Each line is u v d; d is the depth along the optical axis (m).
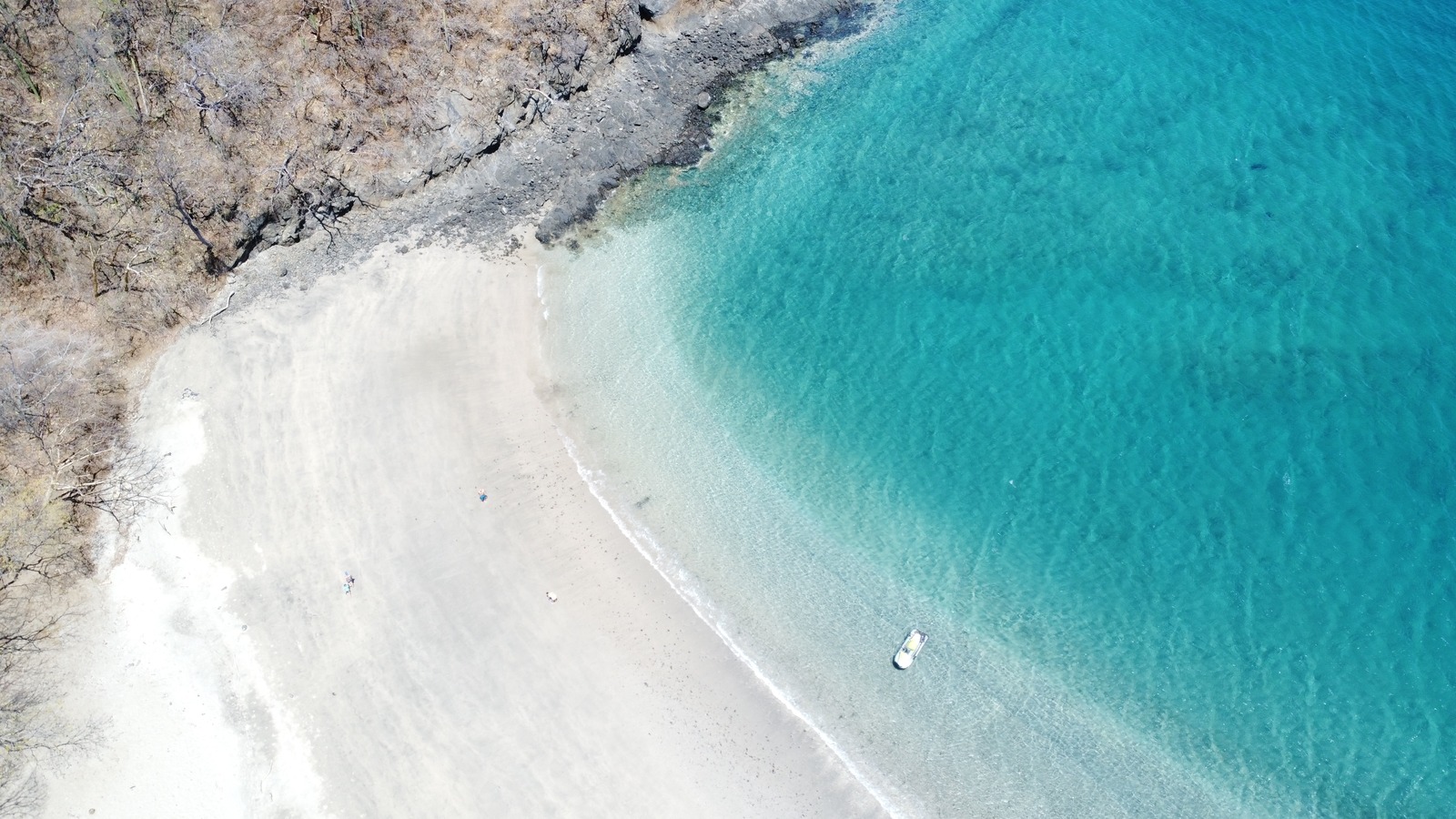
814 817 34.12
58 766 33.12
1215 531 40.31
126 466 40.03
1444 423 42.25
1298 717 36.16
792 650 38.03
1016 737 36.12
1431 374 43.62
